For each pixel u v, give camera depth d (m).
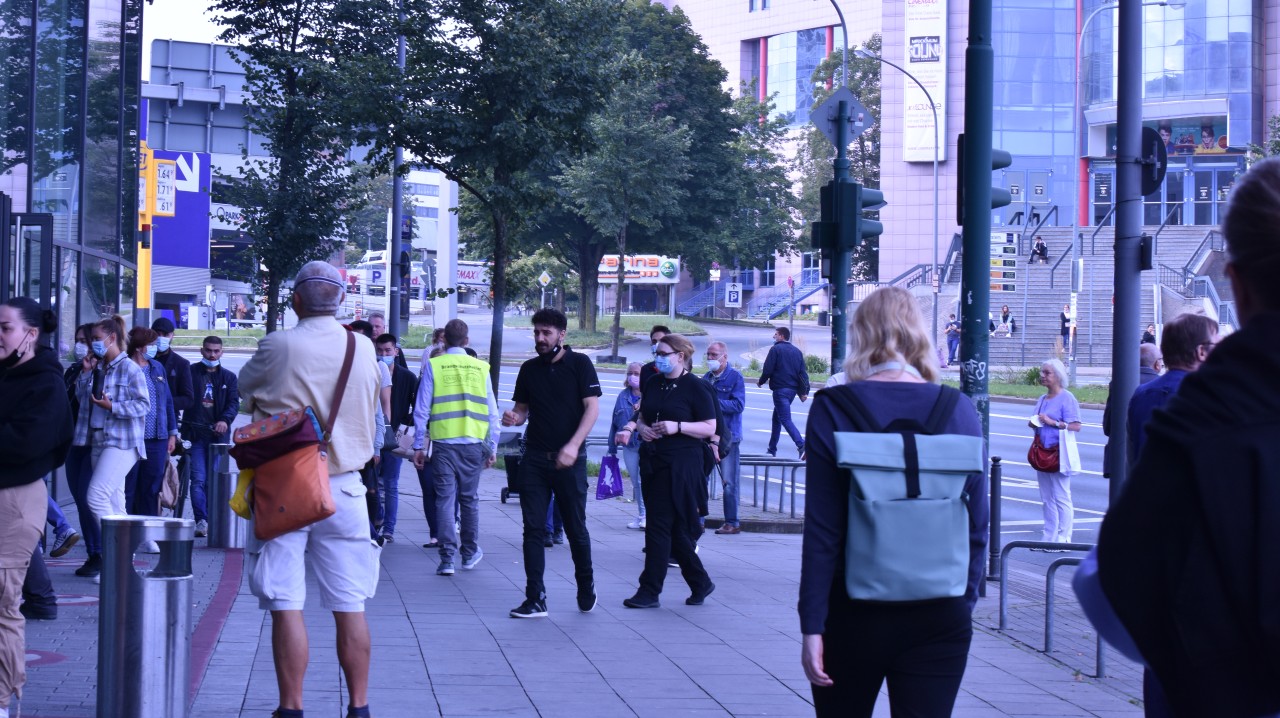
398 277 25.52
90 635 7.49
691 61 61.91
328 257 24.14
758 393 37.69
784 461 15.30
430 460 10.71
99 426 9.49
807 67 103.81
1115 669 7.44
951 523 3.56
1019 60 70.06
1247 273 1.97
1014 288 53.56
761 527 14.60
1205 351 5.48
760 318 89.44
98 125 16.25
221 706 5.91
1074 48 69.94
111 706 4.92
